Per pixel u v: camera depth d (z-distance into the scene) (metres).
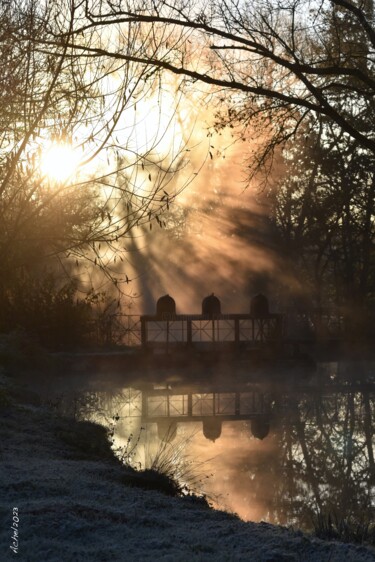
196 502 8.62
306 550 6.05
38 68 9.46
